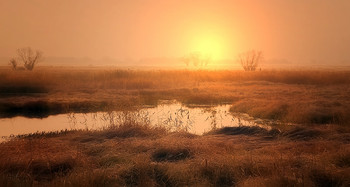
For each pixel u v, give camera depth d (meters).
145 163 7.84
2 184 6.68
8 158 8.71
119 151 9.58
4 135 13.82
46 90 28.86
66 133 13.45
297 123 15.61
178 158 9.16
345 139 11.13
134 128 12.68
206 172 7.68
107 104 22.02
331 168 7.45
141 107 21.42
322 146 9.80
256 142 11.34
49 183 6.99
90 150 9.88
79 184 6.70
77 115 18.94
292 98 23.34
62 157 8.78
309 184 6.69
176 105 23.09
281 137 12.00
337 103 19.33
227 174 7.52
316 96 23.91
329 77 39.81
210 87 32.53
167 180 7.32
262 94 27.03
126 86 32.84
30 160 8.50
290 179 6.79
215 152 9.29
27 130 14.98
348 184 6.69
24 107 20.94
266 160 8.12
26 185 6.74
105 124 15.85
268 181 6.77
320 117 15.77
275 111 17.75
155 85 33.72
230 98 25.36
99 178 6.99
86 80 37.88
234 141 11.41
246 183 6.84
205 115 18.66
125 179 7.37
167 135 11.92
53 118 18.12
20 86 28.64
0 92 27.56
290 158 8.15
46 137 12.76
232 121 16.75
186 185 7.12
